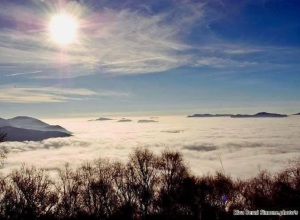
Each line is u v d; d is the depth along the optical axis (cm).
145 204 4166
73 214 3959
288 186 3431
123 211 4081
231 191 4094
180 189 4181
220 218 3722
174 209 4019
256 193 3762
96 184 4234
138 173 4450
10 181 3728
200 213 3881
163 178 4369
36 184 3894
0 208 3475
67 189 4150
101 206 4147
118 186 4359
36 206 3688
